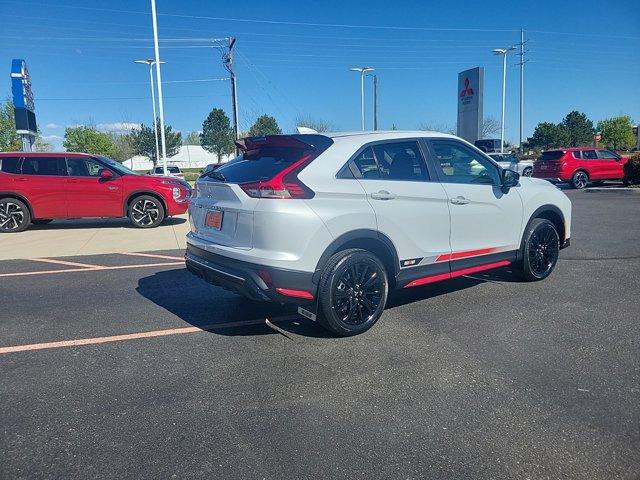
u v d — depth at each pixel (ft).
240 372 12.27
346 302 13.98
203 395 11.14
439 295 18.43
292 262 12.92
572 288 19.08
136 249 29.12
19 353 13.64
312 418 10.13
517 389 11.18
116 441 9.40
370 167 14.62
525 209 18.89
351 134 14.97
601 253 25.46
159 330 15.30
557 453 8.86
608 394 10.89
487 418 10.02
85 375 12.23
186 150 303.68
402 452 8.96
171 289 20.01
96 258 26.50
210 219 14.84
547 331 14.66
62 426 9.94
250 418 10.16
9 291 19.90
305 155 13.71
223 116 265.54
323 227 13.26
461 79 87.25
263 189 12.94
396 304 17.38
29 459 8.86
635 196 55.72
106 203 36.81
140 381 11.87
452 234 16.46
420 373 12.07
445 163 16.65
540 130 203.82
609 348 13.37
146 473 8.45
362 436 9.48
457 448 9.05
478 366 12.39
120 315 16.79
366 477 8.29
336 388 11.38
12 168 35.91
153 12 80.38
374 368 12.37
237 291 13.74
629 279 20.29
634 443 9.11
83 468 8.60
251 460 8.77
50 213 36.14
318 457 8.84
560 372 11.99
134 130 232.94
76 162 36.94
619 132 223.92
